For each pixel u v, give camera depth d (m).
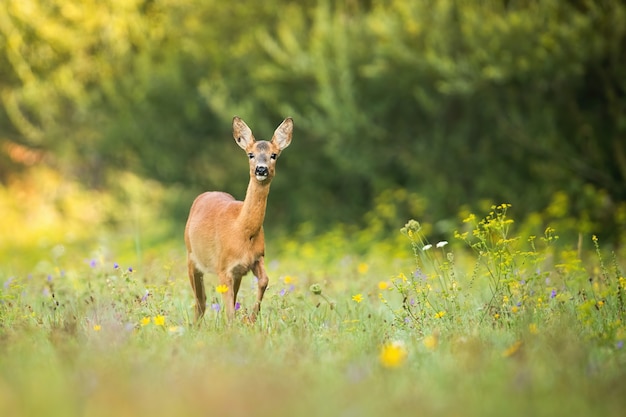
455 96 18.98
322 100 18.47
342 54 18.72
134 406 5.05
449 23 18.14
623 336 6.95
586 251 14.38
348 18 19.73
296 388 5.42
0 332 7.32
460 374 5.87
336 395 5.31
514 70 17.11
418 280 8.79
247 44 20.41
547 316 7.80
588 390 5.45
